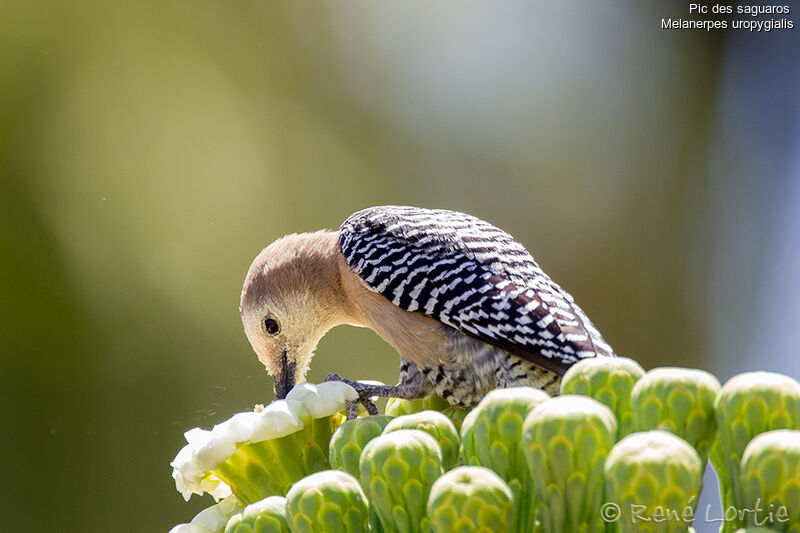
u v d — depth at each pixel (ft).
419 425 10.87
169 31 39.29
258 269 26.84
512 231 40.55
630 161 41.50
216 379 35.24
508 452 9.64
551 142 41.42
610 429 8.90
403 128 40.86
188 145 38.37
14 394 33.63
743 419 9.09
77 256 35.53
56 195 36.29
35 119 37.11
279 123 39.63
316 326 26.63
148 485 33.60
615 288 40.60
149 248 36.63
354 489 10.32
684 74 42.63
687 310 40.86
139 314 35.42
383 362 36.60
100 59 38.40
